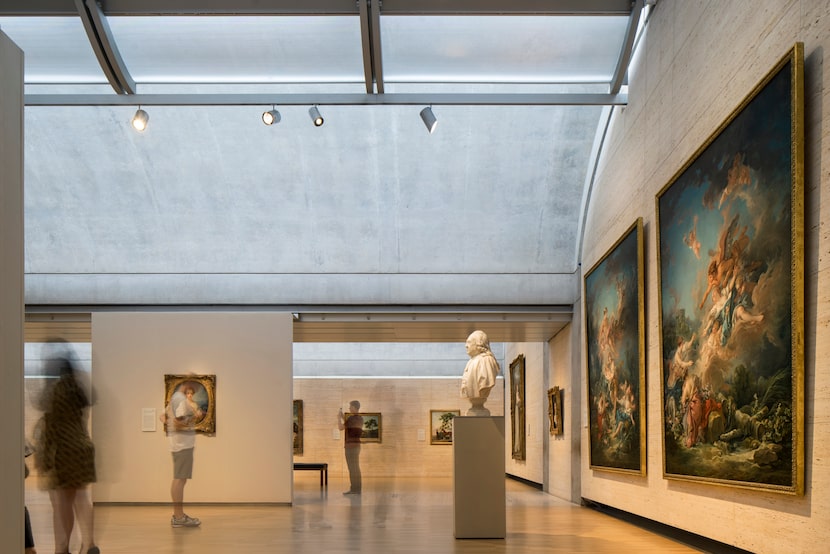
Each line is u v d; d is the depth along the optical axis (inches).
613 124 646.5
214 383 747.4
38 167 780.0
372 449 1274.6
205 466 735.7
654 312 507.8
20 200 189.0
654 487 499.8
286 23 547.5
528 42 562.6
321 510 671.1
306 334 912.9
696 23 434.9
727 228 370.0
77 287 805.2
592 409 682.2
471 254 808.9
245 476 733.3
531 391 1044.5
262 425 742.5
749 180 344.2
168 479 731.4
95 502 724.7
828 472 278.4
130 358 749.3
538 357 991.0
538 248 807.7
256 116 751.7
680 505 445.4
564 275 806.5
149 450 735.7
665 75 492.7
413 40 561.6
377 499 786.8
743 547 354.3
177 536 491.8
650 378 513.0
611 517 617.0
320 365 1294.3
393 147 772.0
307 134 763.4
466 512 479.8
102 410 740.0
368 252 809.5
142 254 809.5
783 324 307.7
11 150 184.9
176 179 788.6
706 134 416.8
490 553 418.3
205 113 749.9
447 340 973.8
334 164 782.5
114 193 793.6
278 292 805.9
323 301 805.9
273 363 751.7
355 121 755.4
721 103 396.2
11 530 181.6
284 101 581.6
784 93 310.0
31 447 334.6
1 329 179.3
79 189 792.3
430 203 797.9
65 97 582.6
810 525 291.1
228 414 743.7
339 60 584.7
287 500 729.0
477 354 504.7
